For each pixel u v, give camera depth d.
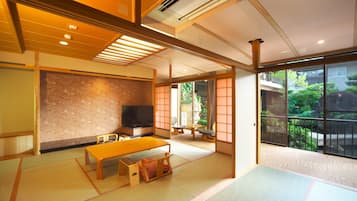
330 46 2.86
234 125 2.62
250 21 2.14
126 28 1.30
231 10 1.93
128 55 3.95
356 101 3.65
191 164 3.21
